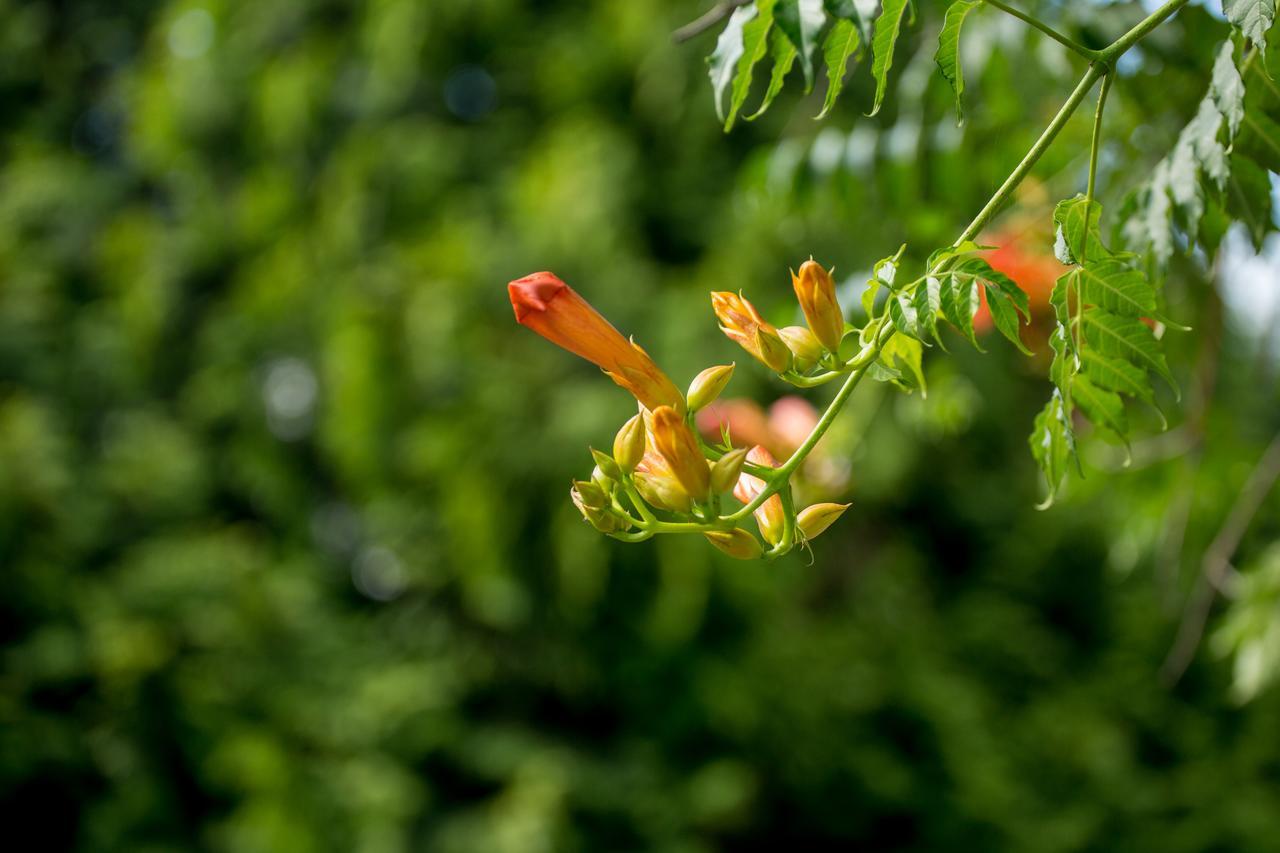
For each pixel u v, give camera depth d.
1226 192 1.60
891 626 8.40
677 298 6.17
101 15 8.62
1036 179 2.35
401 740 6.79
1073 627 9.78
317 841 6.30
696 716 7.02
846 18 1.05
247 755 6.34
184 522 7.27
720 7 1.58
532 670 7.03
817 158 2.61
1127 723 9.11
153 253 7.47
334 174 7.16
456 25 7.03
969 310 1.13
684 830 6.84
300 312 7.05
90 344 7.52
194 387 7.45
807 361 1.22
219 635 6.63
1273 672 2.83
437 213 7.01
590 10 7.25
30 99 8.45
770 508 1.29
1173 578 2.95
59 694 6.35
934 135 2.45
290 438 7.81
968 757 8.08
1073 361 1.24
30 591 6.26
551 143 6.78
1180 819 8.53
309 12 7.54
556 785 6.67
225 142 7.61
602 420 6.05
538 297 1.30
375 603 7.88
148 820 6.23
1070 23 2.21
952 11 1.19
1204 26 2.03
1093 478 3.29
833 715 7.69
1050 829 8.11
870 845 7.87
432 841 6.65
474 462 6.16
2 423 6.58
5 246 7.48
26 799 6.16
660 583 6.34
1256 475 2.75
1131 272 1.17
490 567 6.28
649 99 6.72
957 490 9.06
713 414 2.88
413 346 6.29
